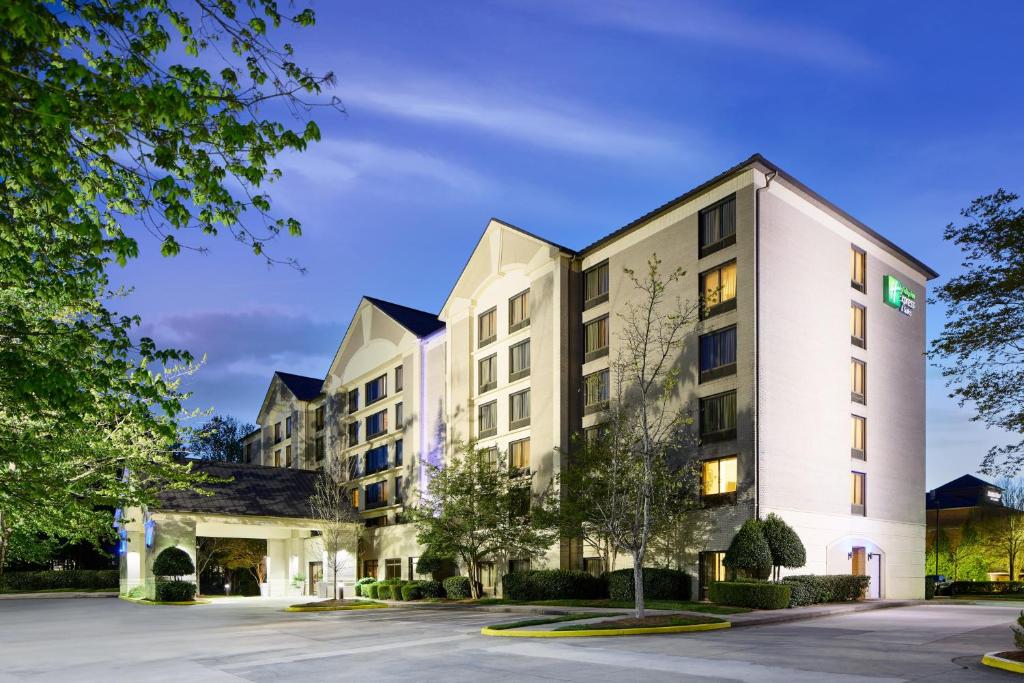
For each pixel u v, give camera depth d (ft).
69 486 57.26
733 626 72.74
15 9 23.27
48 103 24.58
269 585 172.65
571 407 129.29
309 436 214.48
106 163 31.63
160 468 71.77
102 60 30.01
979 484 203.41
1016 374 63.67
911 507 123.65
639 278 121.29
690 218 114.21
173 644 69.51
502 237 147.95
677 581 102.53
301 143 29.73
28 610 122.11
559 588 111.14
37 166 28.25
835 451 111.34
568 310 132.16
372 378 188.55
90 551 204.95
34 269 33.81
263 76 30.01
